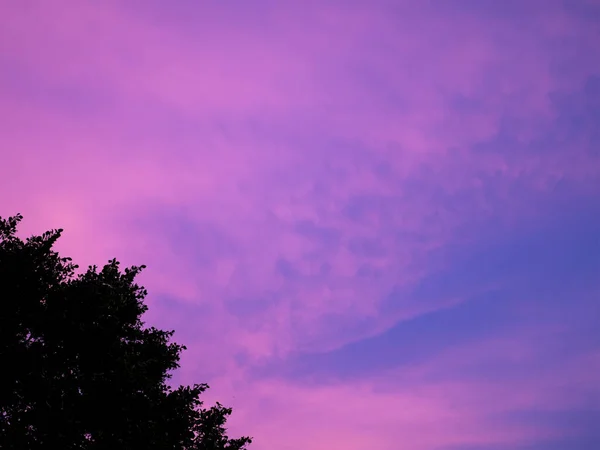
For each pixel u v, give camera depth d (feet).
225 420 81.61
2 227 71.87
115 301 71.31
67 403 63.26
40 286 69.62
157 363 74.08
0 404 62.28
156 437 65.87
